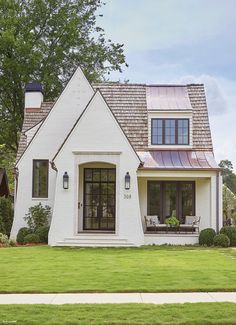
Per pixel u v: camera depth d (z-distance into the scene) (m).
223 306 10.79
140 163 25.00
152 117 28.30
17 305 10.95
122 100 30.12
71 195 24.95
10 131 40.59
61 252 21.52
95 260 18.64
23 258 19.17
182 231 26.59
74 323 9.40
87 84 28.94
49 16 40.34
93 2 42.31
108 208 27.44
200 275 14.82
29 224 27.11
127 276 14.67
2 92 40.81
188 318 9.75
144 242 25.34
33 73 39.47
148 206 27.50
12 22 38.12
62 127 28.50
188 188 27.53
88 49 41.16
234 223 35.31
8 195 36.66
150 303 11.20
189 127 28.11
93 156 25.11
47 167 28.19
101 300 11.55
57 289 12.70
